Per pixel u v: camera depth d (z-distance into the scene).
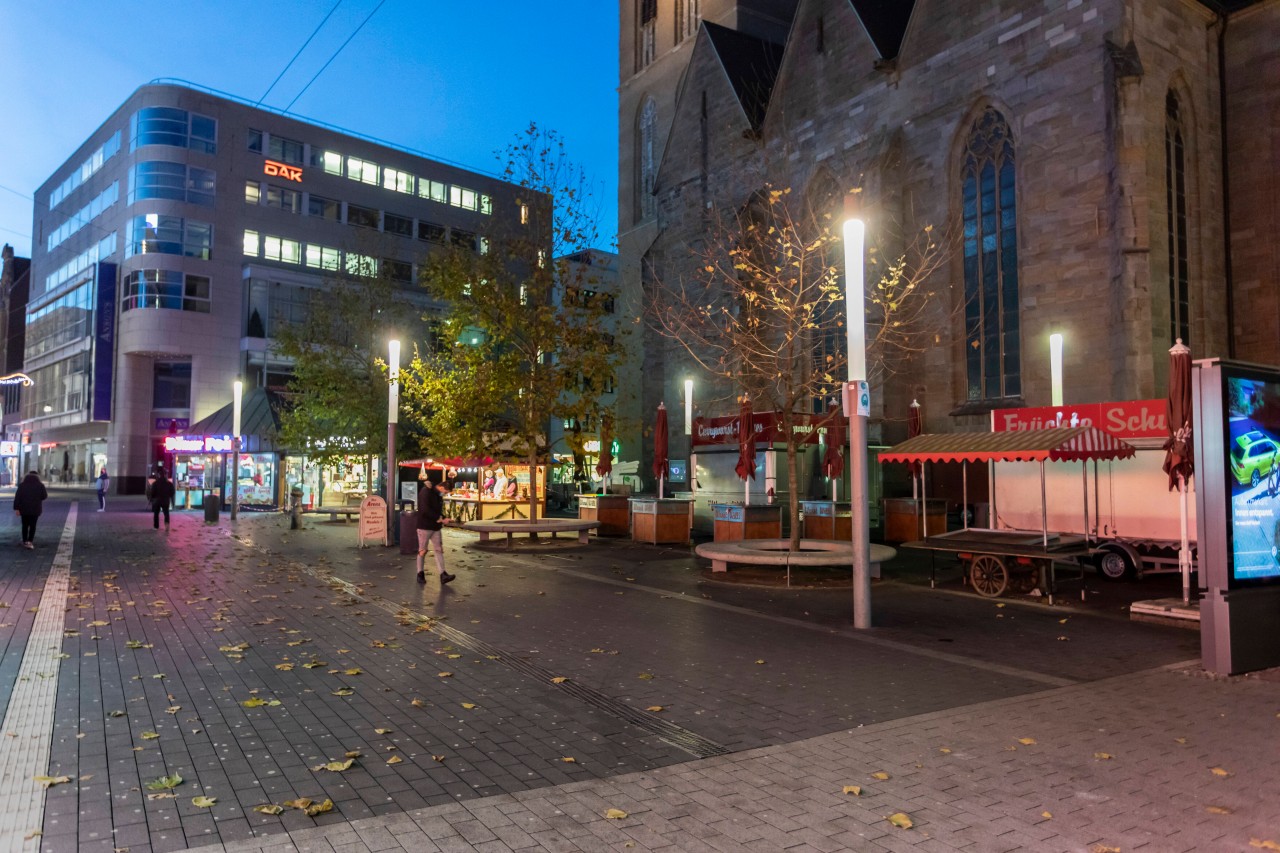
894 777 5.39
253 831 4.49
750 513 19.78
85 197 67.12
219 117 59.84
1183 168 27.42
